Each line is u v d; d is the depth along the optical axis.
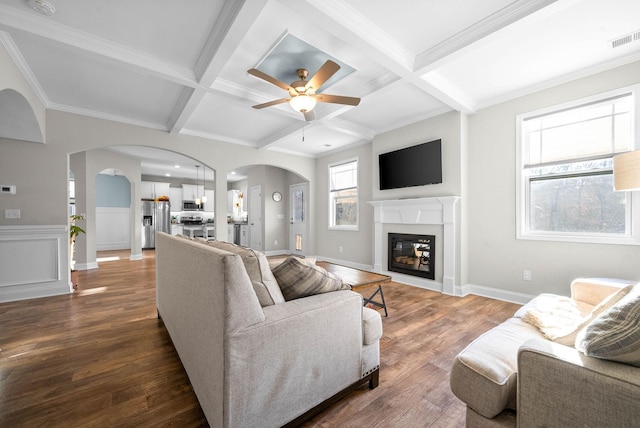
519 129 3.16
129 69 2.50
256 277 1.29
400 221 4.24
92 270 5.03
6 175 3.20
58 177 3.46
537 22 2.06
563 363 0.79
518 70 2.74
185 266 1.55
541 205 3.07
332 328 1.36
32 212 3.33
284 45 2.33
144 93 3.19
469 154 3.60
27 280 3.29
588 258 2.70
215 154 4.82
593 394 0.73
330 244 5.98
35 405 1.43
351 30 1.99
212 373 1.13
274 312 1.20
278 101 2.62
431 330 2.43
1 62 2.24
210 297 1.15
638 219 2.45
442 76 2.84
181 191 9.15
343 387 1.43
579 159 2.79
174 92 3.17
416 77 2.64
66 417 1.35
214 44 2.24
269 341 1.13
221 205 4.88
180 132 4.42
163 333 2.33
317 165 6.34
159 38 2.24
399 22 2.07
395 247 4.41
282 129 4.50
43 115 3.30
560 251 2.88
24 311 2.86
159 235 2.54
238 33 2.01
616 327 0.76
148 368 1.79
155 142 4.20
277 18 2.02
